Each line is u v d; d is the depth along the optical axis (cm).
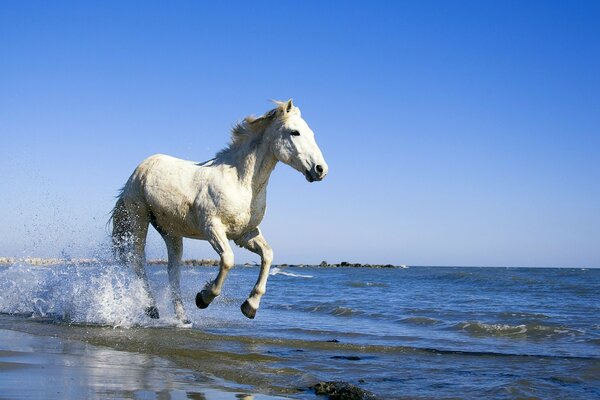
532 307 1277
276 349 609
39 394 352
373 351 629
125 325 737
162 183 718
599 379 494
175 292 769
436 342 723
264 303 1305
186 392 386
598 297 1630
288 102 673
